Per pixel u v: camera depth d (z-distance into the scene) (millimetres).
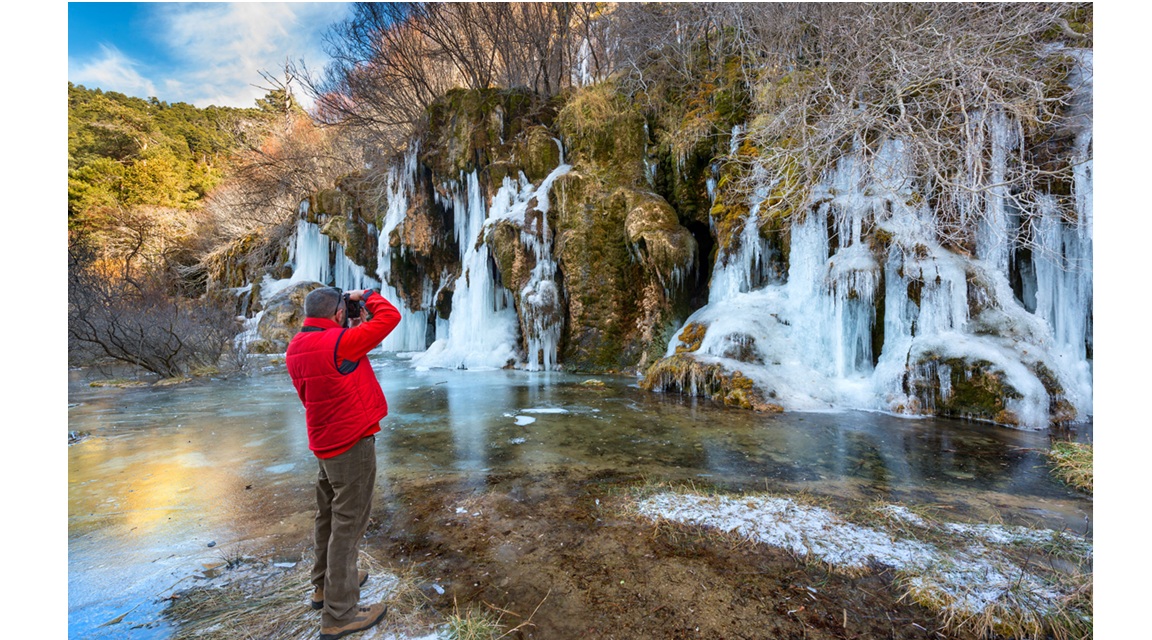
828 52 7145
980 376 5207
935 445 4320
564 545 2508
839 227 6711
